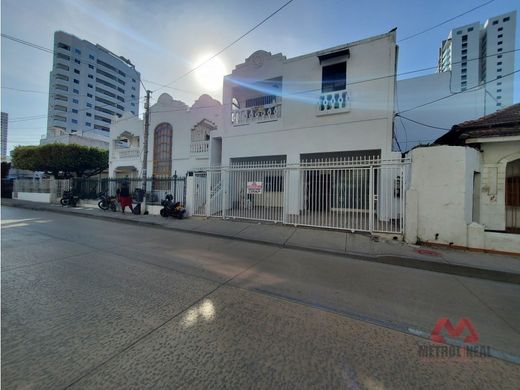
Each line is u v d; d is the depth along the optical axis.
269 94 14.77
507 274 5.11
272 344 2.62
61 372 2.14
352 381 2.12
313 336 2.80
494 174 7.64
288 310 3.42
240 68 14.05
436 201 7.00
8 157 35.34
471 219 7.02
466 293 4.27
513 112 8.00
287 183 9.77
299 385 2.05
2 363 2.23
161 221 11.17
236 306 3.49
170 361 2.31
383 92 10.57
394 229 8.00
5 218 11.89
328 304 3.65
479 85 14.77
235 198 11.23
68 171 23.92
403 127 15.98
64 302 3.45
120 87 78.00
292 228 9.15
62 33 63.91
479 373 2.31
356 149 10.98
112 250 6.34
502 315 3.50
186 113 18.39
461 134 7.73
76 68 66.38
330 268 5.43
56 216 12.95
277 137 12.71
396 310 3.54
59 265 5.04
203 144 17.52
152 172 19.61
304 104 12.07
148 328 2.85
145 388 1.98
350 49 11.14
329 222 9.13
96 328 2.83
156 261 5.50
